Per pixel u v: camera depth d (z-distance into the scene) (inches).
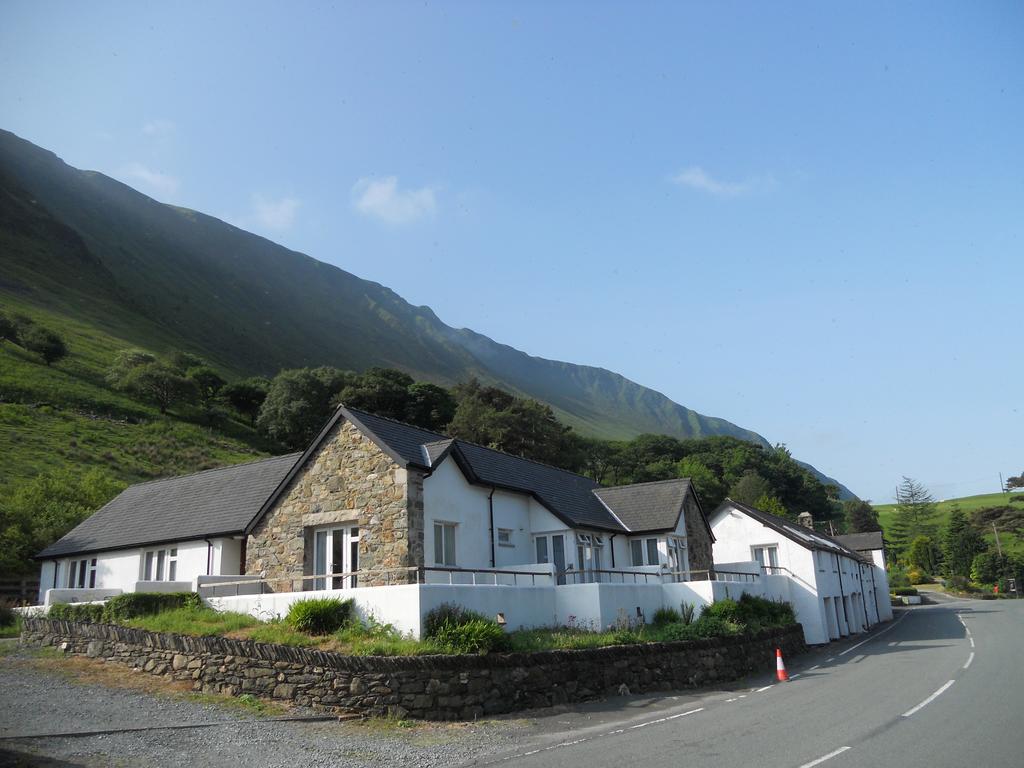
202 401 3836.1
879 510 6186.0
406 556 773.3
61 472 1931.6
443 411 3676.2
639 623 895.1
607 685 677.9
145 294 6934.1
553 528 1013.2
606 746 442.3
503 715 573.3
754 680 842.8
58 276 5772.6
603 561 1119.6
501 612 743.1
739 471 4325.8
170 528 1083.3
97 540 1167.6
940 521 5093.5
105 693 588.4
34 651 753.0
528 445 3058.6
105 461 2348.7
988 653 980.6
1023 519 4694.9
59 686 608.1
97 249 7268.7
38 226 6456.7
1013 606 2251.5
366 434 826.8
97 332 4584.2
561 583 970.7
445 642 600.7
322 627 645.3
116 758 410.3
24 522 1364.4
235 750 439.5
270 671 584.1
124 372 3563.0
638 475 3964.1
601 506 1232.2
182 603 783.1
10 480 1844.2
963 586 3408.0
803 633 1250.0
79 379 3363.7
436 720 544.1
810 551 1422.2
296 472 874.8
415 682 551.8
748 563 1298.0
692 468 3927.2
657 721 539.2
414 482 808.9
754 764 379.6
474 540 903.1
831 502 5009.8
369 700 546.6
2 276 4926.2
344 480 836.0
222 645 613.9
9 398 2807.6
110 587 1123.9
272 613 716.0
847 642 1421.0
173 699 577.6
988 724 480.4
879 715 533.6
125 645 689.6
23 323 3641.7
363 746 457.7
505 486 969.5
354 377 3971.5
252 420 3890.3
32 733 453.4
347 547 832.9
